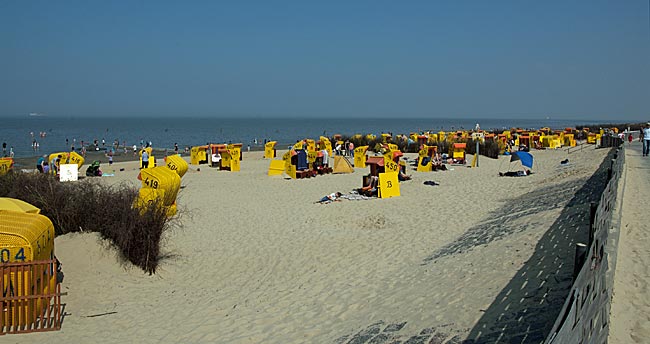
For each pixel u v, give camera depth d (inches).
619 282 247.8
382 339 247.9
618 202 389.4
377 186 723.4
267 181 931.3
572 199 514.0
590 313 158.9
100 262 362.6
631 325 202.4
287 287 352.2
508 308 251.6
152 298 333.4
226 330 280.5
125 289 342.3
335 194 712.4
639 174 677.3
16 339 263.0
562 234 368.5
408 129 6328.7
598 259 185.3
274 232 507.2
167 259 409.4
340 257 416.5
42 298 272.8
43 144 2746.1
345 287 341.1
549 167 1054.4
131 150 2242.9
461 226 495.2
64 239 379.9
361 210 603.5
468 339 229.0
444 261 367.9
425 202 643.5
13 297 267.3
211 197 740.0
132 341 266.7
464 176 940.0
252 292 345.1
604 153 1255.5
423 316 266.8
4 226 277.3
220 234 503.2
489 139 1606.8
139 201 408.5
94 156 1852.9
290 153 984.9
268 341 263.7
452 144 1497.3
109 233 386.6
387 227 512.1
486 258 351.6
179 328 284.0
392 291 320.2
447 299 284.5
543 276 284.5
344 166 1059.3
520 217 482.6
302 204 663.1
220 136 4052.7
